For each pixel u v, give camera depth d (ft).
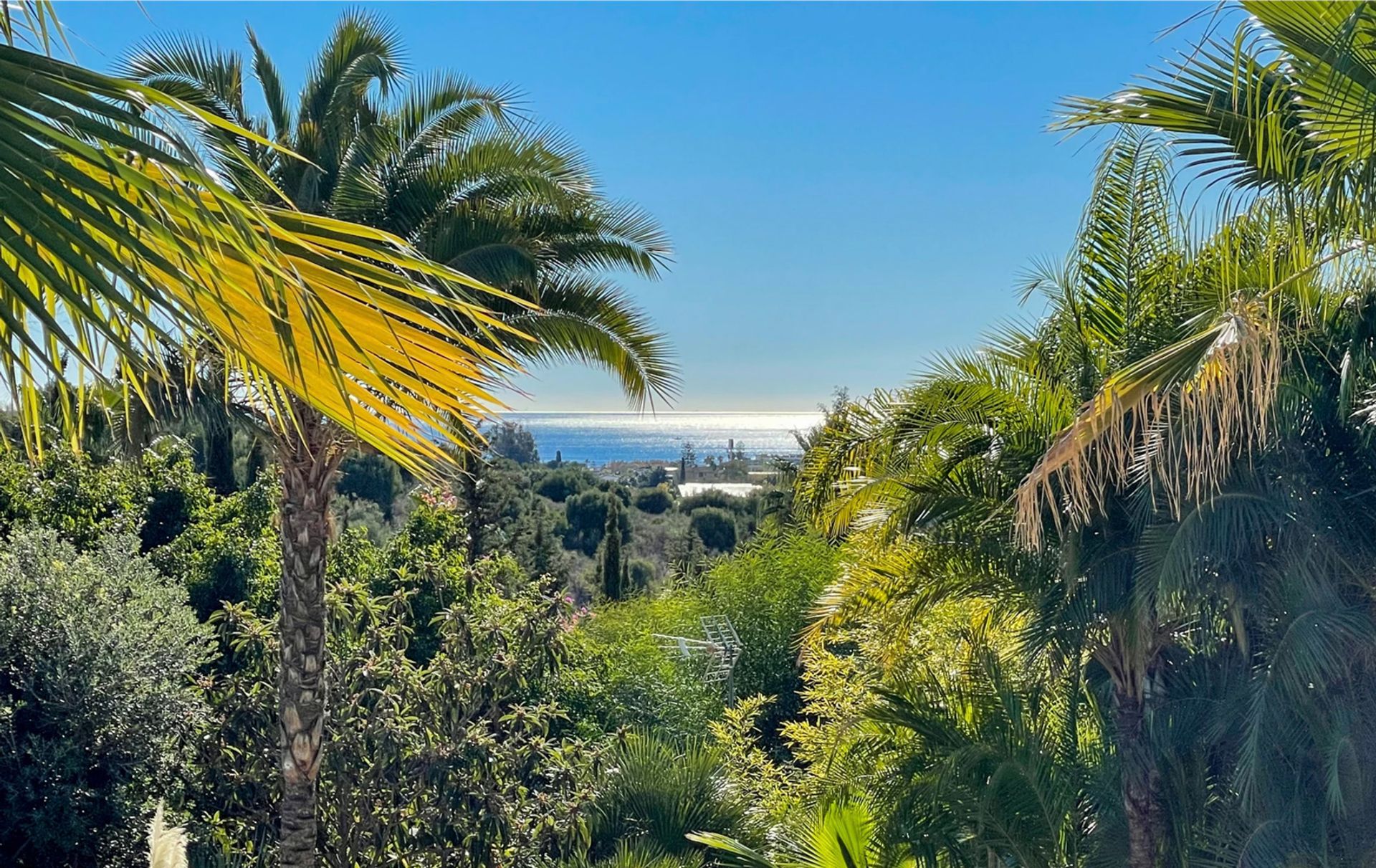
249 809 37.29
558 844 38.40
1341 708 21.21
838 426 28.30
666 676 60.08
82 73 4.06
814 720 63.41
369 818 36.11
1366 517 21.70
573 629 56.08
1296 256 16.98
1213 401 14.71
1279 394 20.33
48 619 36.99
